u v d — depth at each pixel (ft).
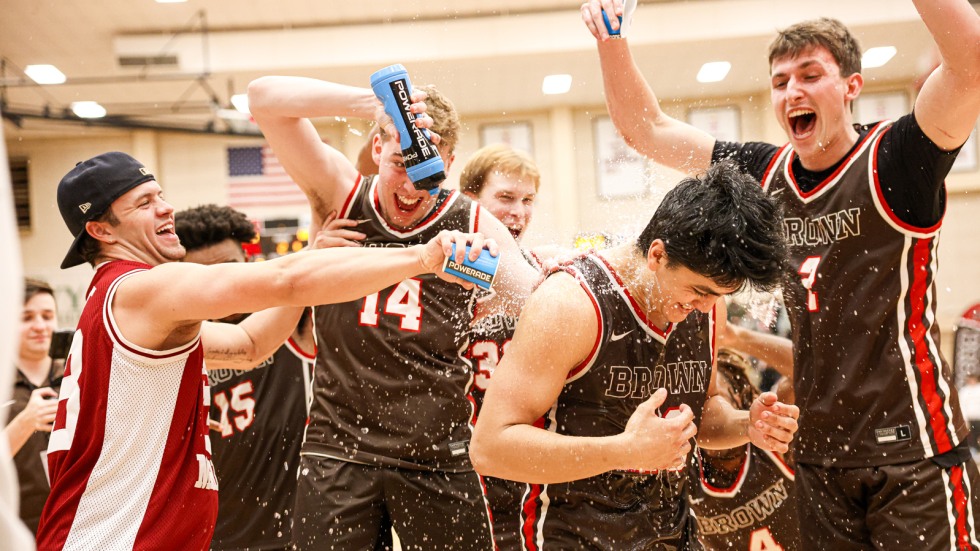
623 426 6.39
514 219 10.52
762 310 8.94
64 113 37.73
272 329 8.77
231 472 10.09
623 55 8.94
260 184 41.24
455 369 8.70
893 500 8.07
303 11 34.19
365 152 10.44
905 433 8.05
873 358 8.16
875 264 8.11
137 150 41.42
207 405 7.17
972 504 8.13
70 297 40.47
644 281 6.12
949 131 7.55
